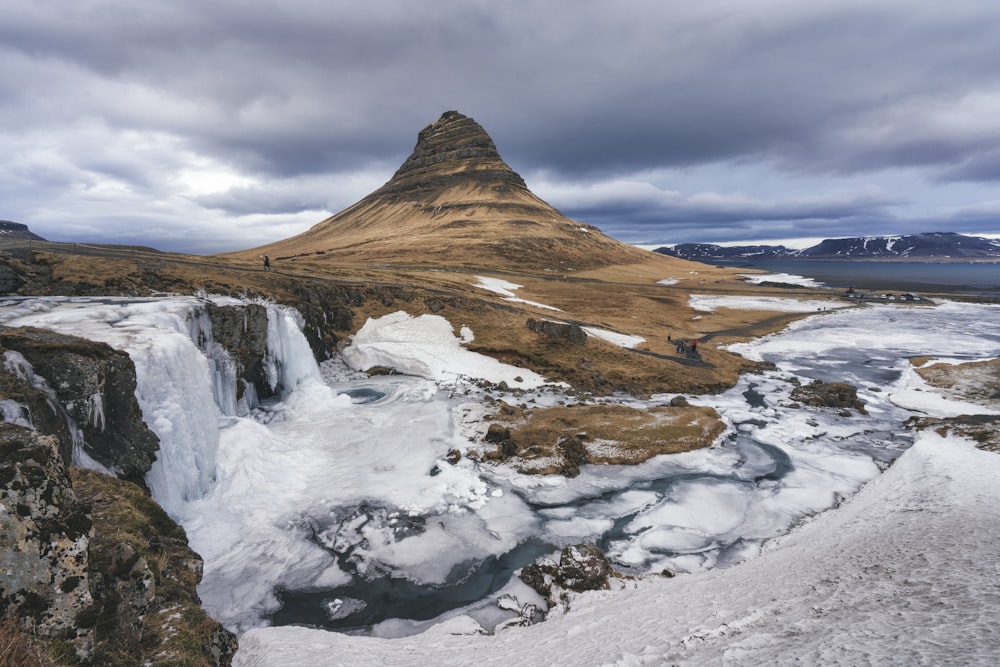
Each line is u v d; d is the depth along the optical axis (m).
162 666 9.38
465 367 51.03
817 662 8.77
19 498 7.39
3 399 15.48
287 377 45.28
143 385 24.22
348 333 58.12
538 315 71.19
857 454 33.75
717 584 17.25
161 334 28.25
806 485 29.05
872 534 19.94
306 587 19.73
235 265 63.94
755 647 10.09
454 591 19.70
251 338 40.31
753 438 36.50
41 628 7.26
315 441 33.81
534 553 22.36
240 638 15.23
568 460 31.08
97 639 8.94
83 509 8.40
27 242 57.84
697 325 87.56
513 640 14.62
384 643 15.23
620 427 36.41
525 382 48.81
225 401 36.53
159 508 16.64
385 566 21.14
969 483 25.22
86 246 63.53
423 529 23.88
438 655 13.60
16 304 34.12
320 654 13.30
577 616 16.55
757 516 25.62
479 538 23.36
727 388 50.16
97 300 37.84
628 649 11.35
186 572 14.12
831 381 54.31
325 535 23.20
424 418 38.25
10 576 7.14
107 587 9.63
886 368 60.03
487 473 29.66
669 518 25.38
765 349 71.00
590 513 25.81
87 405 18.98
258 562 21.08
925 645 8.71
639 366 53.72
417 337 56.91
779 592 14.54
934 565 14.42
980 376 53.00
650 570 20.95
